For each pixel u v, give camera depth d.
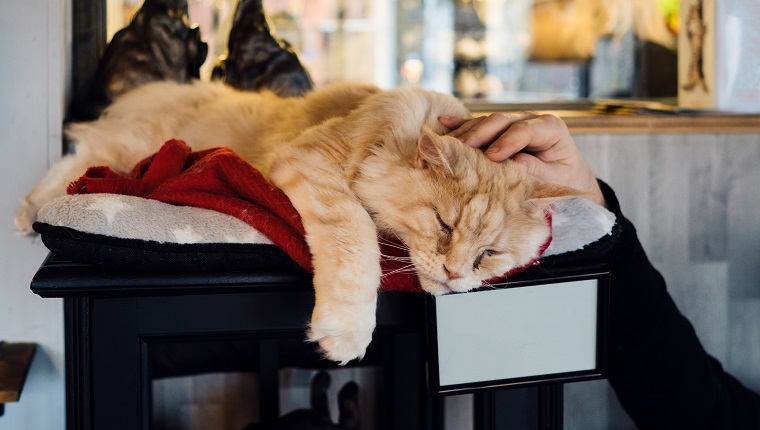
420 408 1.73
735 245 1.88
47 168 1.54
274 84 1.75
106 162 1.46
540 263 1.10
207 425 1.76
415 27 2.47
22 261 1.53
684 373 1.34
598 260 1.13
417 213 1.16
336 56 2.43
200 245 0.99
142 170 1.24
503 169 1.22
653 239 1.83
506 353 1.09
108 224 0.97
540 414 1.18
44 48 1.52
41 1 1.51
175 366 1.69
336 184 1.12
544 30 2.53
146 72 1.67
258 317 1.06
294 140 1.24
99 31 1.76
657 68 2.21
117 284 0.99
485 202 1.15
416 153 1.18
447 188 1.16
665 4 2.15
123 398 1.04
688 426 1.39
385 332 1.13
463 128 1.25
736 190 1.86
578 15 2.44
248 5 1.78
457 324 1.08
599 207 1.18
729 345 1.91
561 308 1.11
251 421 1.77
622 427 1.87
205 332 1.05
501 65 2.54
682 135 1.82
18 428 1.57
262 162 1.33
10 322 1.54
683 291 1.87
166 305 1.04
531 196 1.18
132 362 1.04
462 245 1.11
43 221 0.98
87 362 1.03
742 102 1.88
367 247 1.05
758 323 1.92
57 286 0.97
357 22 2.43
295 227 1.06
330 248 1.03
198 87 1.58
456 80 2.50
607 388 1.85
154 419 1.73
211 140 1.45
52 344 1.56
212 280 1.01
